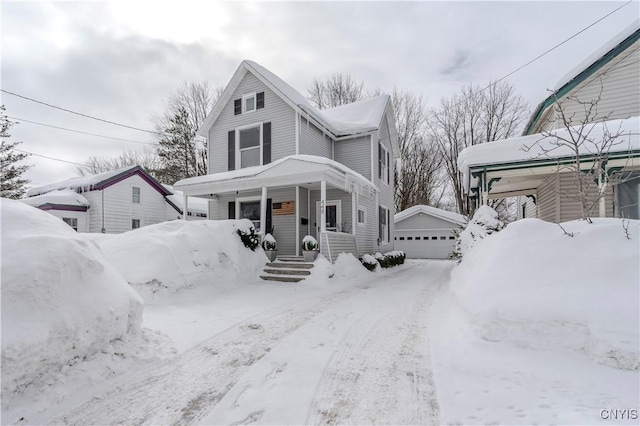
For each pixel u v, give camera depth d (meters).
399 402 2.43
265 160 11.71
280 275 8.29
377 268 10.93
